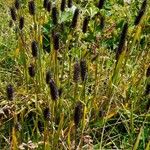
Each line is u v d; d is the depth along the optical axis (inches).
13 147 16.8
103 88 21.7
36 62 21.0
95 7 29.3
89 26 27.8
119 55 19.4
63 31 23.2
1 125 19.9
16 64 24.1
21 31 22.0
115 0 31.4
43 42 27.5
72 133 18.8
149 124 20.6
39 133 18.6
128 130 19.5
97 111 20.3
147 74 20.0
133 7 30.2
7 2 30.3
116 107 20.2
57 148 17.4
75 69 17.0
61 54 24.8
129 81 22.2
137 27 20.9
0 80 23.0
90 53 24.6
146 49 24.7
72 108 19.9
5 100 21.1
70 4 22.1
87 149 18.3
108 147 19.4
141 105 21.1
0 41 26.5
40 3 30.1
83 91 19.9
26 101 20.9
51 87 15.9
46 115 16.6
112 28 27.5
